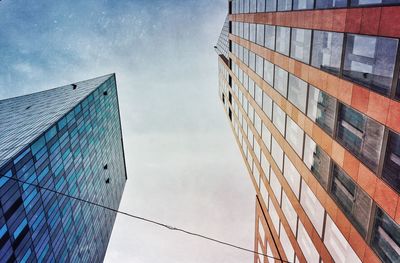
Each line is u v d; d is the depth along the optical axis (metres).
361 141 11.64
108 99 70.12
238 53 38.53
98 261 60.28
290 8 19.58
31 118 52.88
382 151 10.32
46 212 38.72
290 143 20.34
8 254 30.64
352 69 12.10
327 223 15.13
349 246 12.97
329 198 14.71
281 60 21.55
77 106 50.25
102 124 64.81
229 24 44.53
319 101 15.45
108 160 69.06
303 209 18.48
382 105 10.17
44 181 38.53
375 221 10.94
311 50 16.30
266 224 28.94
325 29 14.49
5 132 49.44
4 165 30.70
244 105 36.16
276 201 24.75
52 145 41.12
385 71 10.01
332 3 13.84
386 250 10.30
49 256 38.97
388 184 10.01
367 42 11.02
